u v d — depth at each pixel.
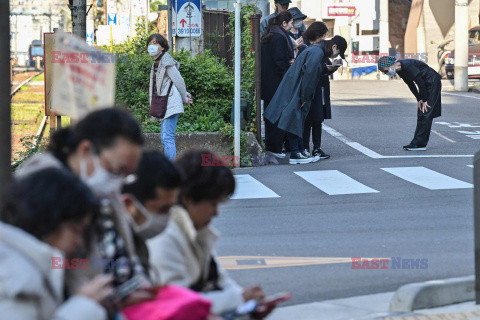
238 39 29.52
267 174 26.84
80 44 6.24
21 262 5.18
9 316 5.09
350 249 16.61
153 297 6.33
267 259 15.84
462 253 16.17
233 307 7.46
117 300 5.92
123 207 6.54
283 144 32.19
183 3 37.16
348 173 26.67
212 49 42.81
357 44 103.38
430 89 31.34
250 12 34.69
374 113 43.88
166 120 27.31
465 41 68.31
